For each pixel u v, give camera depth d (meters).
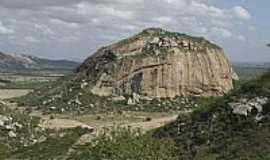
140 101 140.12
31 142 74.81
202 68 150.38
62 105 139.25
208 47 157.00
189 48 153.88
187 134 54.59
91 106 137.25
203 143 51.66
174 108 135.25
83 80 154.38
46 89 160.88
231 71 161.75
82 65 166.50
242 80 160.75
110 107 136.62
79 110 134.50
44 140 73.44
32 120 90.44
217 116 54.72
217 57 155.88
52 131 87.31
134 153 49.78
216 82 150.12
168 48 152.25
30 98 153.88
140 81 145.50
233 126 51.75
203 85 147.75
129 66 148.25
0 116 79.69
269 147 45.97
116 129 65.44
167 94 144.12
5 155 66.19
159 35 158.12
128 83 146.12
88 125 110.00
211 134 52.38
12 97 180.12
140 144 51.34
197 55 152.00
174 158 50.38
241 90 56.47
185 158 50.22
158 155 50.03
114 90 145.75
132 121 115.06
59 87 156.25
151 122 106.69
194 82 147.62
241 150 47.25
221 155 48.09
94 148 53.41
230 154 47.53
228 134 50.97
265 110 51.41
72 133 79.75
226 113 54.19
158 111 132.62
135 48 154.25
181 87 146.00
